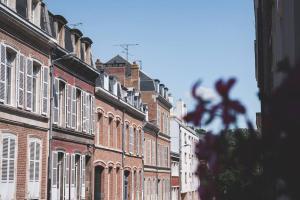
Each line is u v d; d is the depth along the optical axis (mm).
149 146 48625
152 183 49438
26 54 22219
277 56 7328
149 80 52844
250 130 2676
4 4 19406
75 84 28328
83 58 30406
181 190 64000
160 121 54094
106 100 34219
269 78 12102
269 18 11852
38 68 23734
